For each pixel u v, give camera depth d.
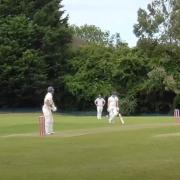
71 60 143.25
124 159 31.14
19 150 37.00
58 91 141.38
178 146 37.06
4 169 27.98
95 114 134.25
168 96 136.75
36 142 42.94
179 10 133.38
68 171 27.02
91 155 33.38
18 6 143.62
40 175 25.83
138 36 140.25
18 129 63.94
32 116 108.44
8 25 138.00
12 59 135.62
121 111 134.38
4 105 141.50
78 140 43.50
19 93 138.25
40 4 145.25
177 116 97.38
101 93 137.62
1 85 137.12
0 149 37.78
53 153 34.88
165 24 137.25
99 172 26.53
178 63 136.88
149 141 40.31
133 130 51.66
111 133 48.97
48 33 137.88
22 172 26.84
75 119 90.00
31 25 138.75
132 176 25.17
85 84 139.25
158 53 138.75
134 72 138.50
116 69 138.50
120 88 139.38
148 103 138.00
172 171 26.47
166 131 49.47
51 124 52.56
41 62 136.62
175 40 136.12
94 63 141.00
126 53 141.00
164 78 131.62
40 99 141.00
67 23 147.38
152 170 26.84
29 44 138.75
